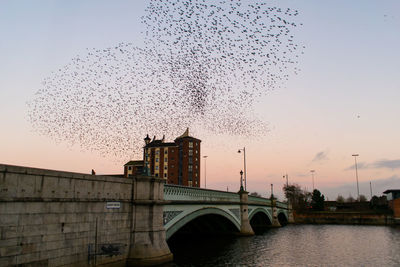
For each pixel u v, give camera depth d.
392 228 73.62
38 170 15.11
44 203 15.27
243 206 49.06
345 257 31.50
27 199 14.42
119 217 20.14
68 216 16.50
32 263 14.43
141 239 20.88
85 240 17.39
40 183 15.16
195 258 28.50
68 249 16.31
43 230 15.09
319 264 27.64
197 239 44.59
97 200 18.47
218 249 34.56
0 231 13.31
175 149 108.75
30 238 14.45
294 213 101.19
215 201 36.66
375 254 33.66
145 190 21.66
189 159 107.56
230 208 43.88
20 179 14.27
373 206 117.56
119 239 19.92
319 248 37.59
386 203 120.62
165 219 25.09
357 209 119.69
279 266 26.08
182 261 26.66
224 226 48.25
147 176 21.86
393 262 29.08
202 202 32.59
